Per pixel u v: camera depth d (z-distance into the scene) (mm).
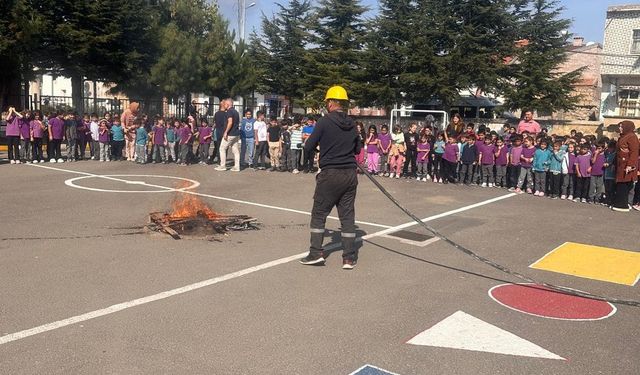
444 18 32031
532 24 33500
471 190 13664
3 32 20484
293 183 13617
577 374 3861
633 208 11625
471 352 4164
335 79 36188
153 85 27109
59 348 3975
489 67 31984
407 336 4406
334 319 4699
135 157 17297
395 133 15773
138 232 7645
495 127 31953
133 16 24922
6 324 4371
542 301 5426
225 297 5145
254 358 3908
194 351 3990
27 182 12258
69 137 16984
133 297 5062
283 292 5348
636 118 28797
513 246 7746
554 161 12859
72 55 23312
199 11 30953
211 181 13492
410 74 31875
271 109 46250
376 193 12523
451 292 5574
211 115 29781
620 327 4801
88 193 10953
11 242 6934
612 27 32031
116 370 3668
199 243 7160
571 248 7746
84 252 6539
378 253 7078
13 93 22984
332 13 39000
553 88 31578
